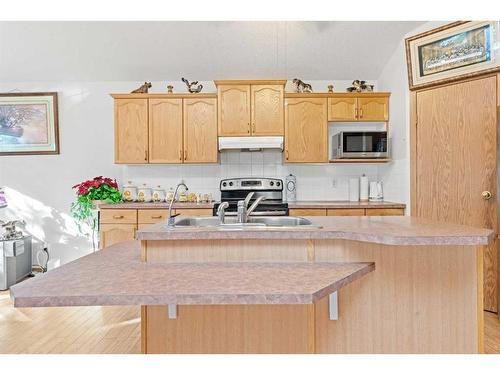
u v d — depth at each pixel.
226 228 1.96
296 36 3.91
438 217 3.54
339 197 4.52
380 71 4.43
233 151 4.46
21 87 4.48
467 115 3.33
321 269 1.71
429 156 3.60
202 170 4.52
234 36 3.90
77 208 4.50
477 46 3.19
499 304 2.98
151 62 4.22
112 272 1.63
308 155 4.16
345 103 4.17
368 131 4.05
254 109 4.12
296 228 1.94
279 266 1.77
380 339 1.95
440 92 3.50
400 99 3.93
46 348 2.56
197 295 1.29
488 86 3.19
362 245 1.91
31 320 3.09
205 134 4.14
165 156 4.14
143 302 1.28
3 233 4.11
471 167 3.32
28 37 3.87
